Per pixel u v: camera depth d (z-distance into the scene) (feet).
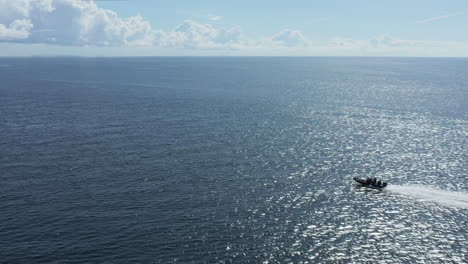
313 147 353.72
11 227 197.16
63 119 447.42
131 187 251.60
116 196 237.04
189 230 197.16
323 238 194.08
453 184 269.23
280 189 255.50
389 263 174.29
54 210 216.95
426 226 208.64
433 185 267.59
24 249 176.96
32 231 193.47
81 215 211.00
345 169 297.74
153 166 291.79
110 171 279.69
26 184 253.85
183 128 412.36
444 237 197.36
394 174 288.51
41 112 489.26
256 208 225.56
